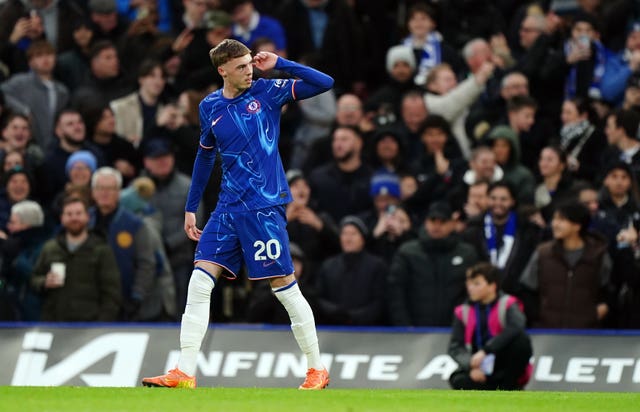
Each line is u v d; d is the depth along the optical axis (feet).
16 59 198.59
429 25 196.85
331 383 143.33
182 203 166.09
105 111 176.35
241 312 157.89
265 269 99.50
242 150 99.09
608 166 162.91
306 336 101.60
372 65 206.80
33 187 168.55
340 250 163.02
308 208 165.17
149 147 165.37
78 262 151.23
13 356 144.87
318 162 179.32
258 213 98.94
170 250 163.84
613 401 90.94
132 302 155.22
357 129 179.93
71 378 144.05
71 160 168.45
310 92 99.60
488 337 135.03
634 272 147.84
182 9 217.77
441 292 152.15
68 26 202.28
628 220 155.22
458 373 135.74
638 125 169.58
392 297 152.66
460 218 165.58
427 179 170.19
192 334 99.60
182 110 178.40
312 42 207.31
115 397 86.74
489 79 191.52
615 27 204.74
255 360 144.15
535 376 141.38
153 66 187.42
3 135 179.83
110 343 145.59
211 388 97.19
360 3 209.77
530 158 180.45
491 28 209.15
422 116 181.06
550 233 154.61
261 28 198.18
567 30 197.98
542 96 190.49
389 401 87.15
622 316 149.38
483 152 165.58
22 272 155.84
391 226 159.84
